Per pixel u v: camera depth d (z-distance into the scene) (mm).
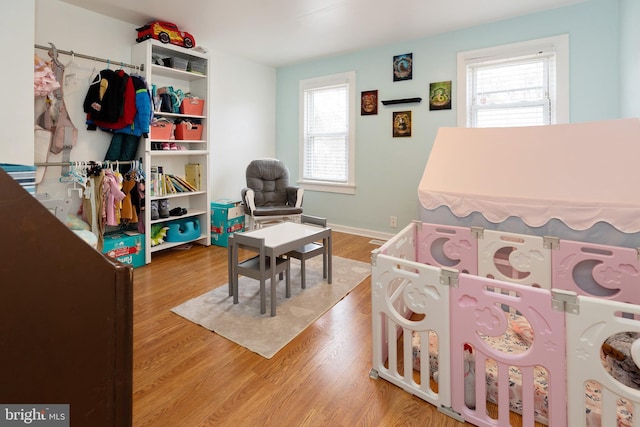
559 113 3020
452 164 2334
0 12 2016
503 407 1254
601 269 1724
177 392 1490
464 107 3473
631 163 1792
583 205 1786
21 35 2096
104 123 2949
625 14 2564
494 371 1449
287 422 1329
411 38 3693
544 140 2125
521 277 2057
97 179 2818
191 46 3406
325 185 4578
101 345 642
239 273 2328
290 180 4938
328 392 1499
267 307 2314
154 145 3318
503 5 2928
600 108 2863
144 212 3137
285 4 2869
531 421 1209
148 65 3102
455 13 3078
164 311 2250
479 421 1297
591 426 1213
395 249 1886
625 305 1016
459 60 3471
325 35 3600
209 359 1734
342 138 4449
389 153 4031
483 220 2088
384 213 4148
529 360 1185
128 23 3211
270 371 1642
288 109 4859
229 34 3559
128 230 3273
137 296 2482
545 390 1334
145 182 3129
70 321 601
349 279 2855
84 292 614
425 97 3715
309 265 3217
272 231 2623
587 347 1075
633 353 1034
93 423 640
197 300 2416
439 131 2566
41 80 2396
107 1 2799
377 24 3309
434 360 1571
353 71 4195
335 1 2830
